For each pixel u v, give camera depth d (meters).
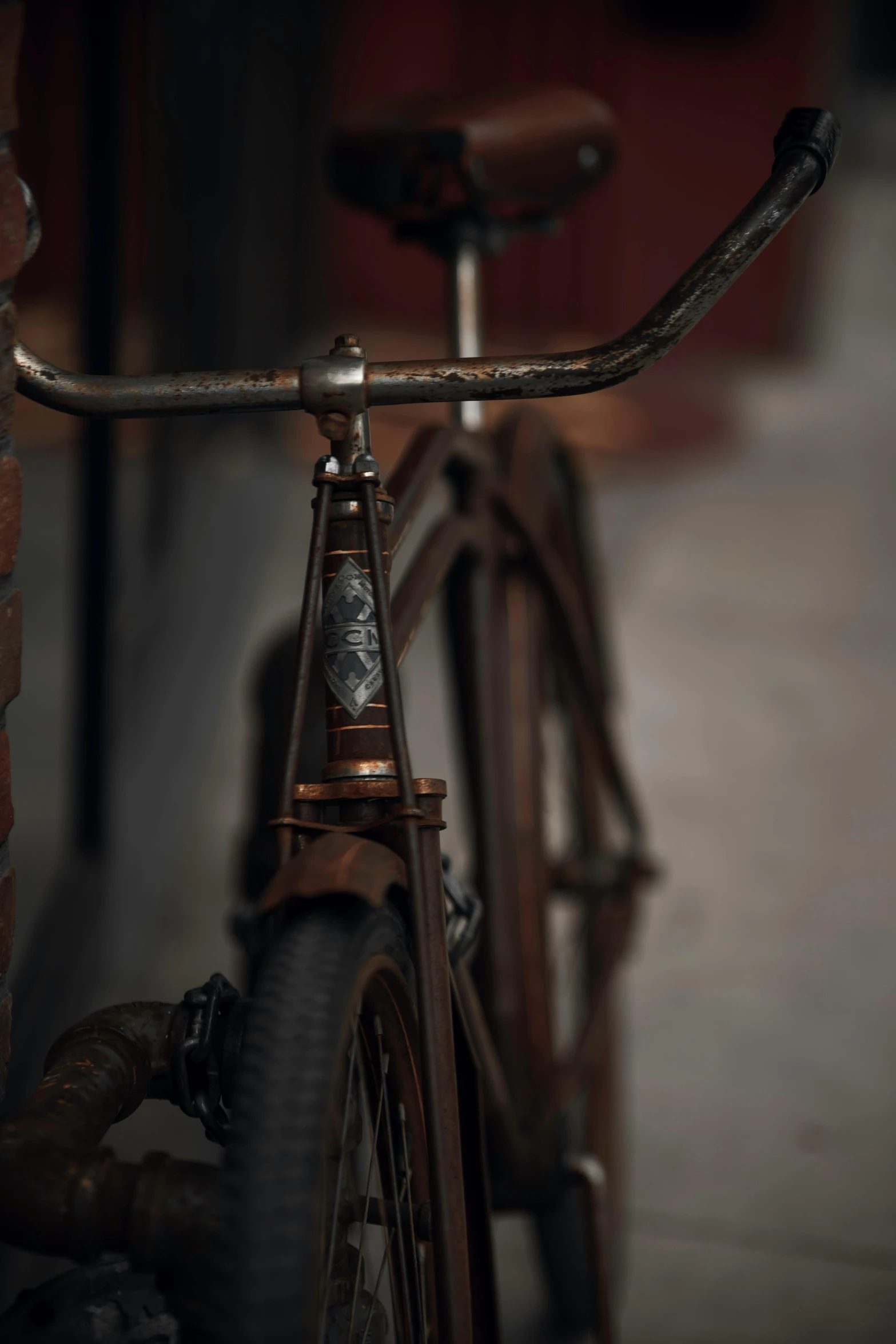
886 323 10.27
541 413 2.06
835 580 5.54
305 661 0.98
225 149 4.86
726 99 8.76
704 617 5.15
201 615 4.18
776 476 6.77
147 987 3.08
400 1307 1.00
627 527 5.97
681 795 4.02
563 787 2.38
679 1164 2.67
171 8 4.35
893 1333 2.28
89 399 1.00
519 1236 2.56
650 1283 2.38
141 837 3.37
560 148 1.75
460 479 1.65
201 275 4.82
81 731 2.99
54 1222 0.79
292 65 6.12
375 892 0.85
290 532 5.21
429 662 4.55
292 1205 0.74
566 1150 1.77
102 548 2.91
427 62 8.49
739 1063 2.96
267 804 1.77
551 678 2.27
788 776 4.15
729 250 0.93
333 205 8.72
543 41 8.55
